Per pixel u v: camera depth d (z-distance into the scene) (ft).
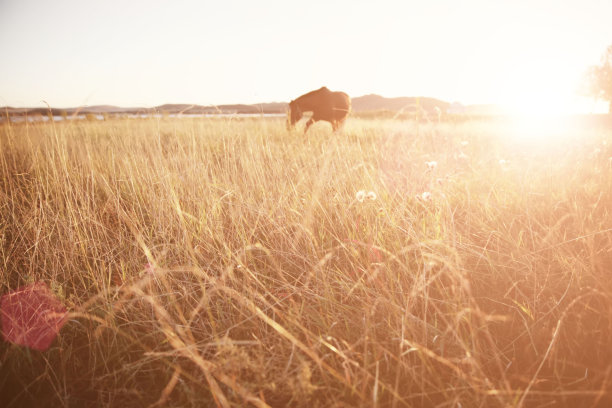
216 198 9.13
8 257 7.30
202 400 4.21
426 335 4.83
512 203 9.44
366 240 7.36
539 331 5.02
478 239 8.04
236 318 5.58
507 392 3.88
